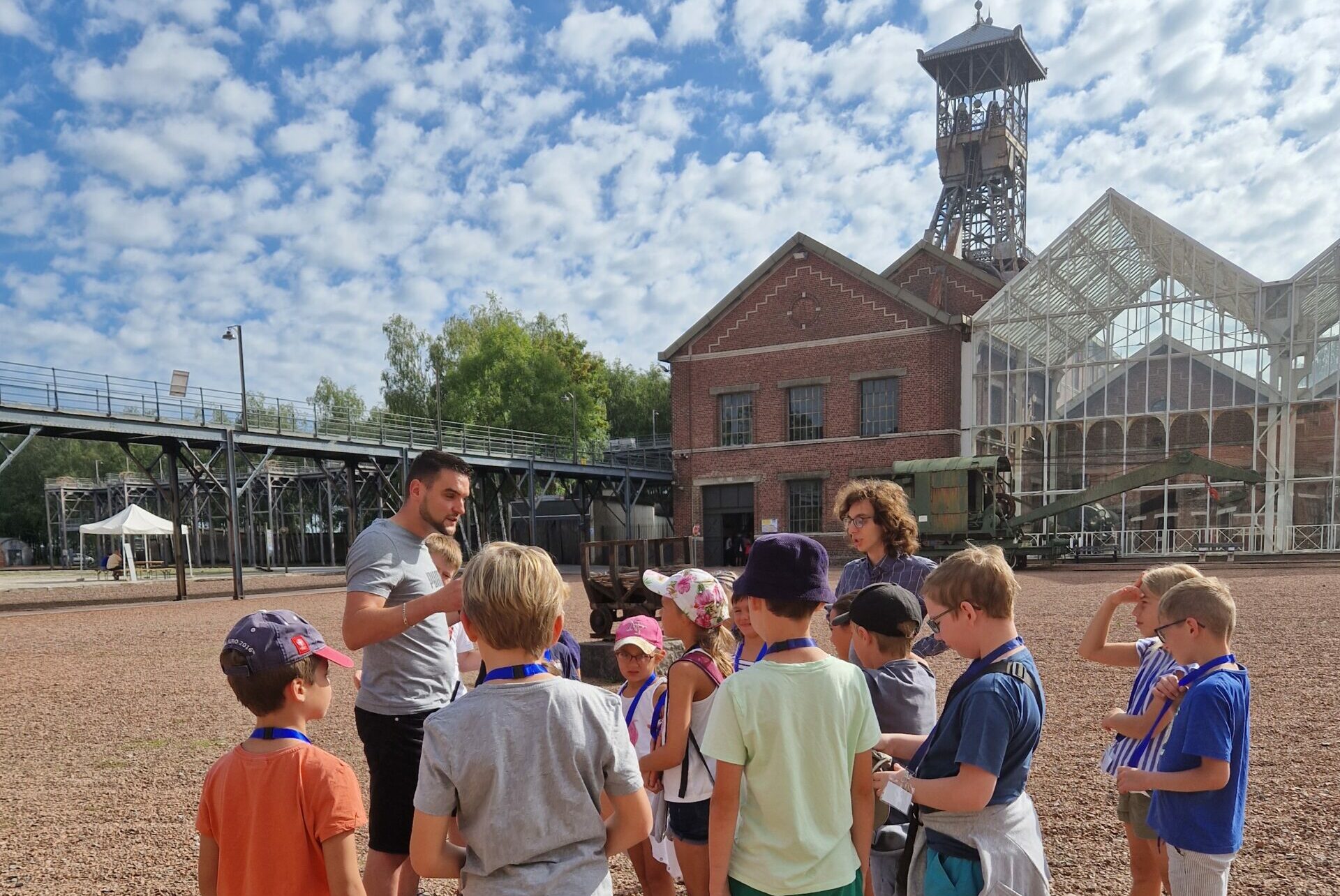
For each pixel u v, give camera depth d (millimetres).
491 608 1927
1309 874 3352
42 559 61000
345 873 2016
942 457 26656
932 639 3537
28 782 5488
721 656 2945
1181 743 2303
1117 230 25312
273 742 2092
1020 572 20578
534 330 56906
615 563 9070
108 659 10914
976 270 31781
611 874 3822
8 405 17141
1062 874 3439
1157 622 2535
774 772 2135
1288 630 9500
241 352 23750
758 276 29656
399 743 2904
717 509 30703
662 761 2770
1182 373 24484
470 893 1875
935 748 2188
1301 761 4797
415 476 3008
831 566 28016
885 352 27750
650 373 69312
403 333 52406
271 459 38375
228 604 18750
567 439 45625
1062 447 25578
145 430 19656
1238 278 23656
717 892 2107
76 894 3699
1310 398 22953
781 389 29438
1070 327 25641
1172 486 24328
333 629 13422
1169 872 2381
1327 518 22719
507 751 1868
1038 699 2150
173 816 4723
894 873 2641
